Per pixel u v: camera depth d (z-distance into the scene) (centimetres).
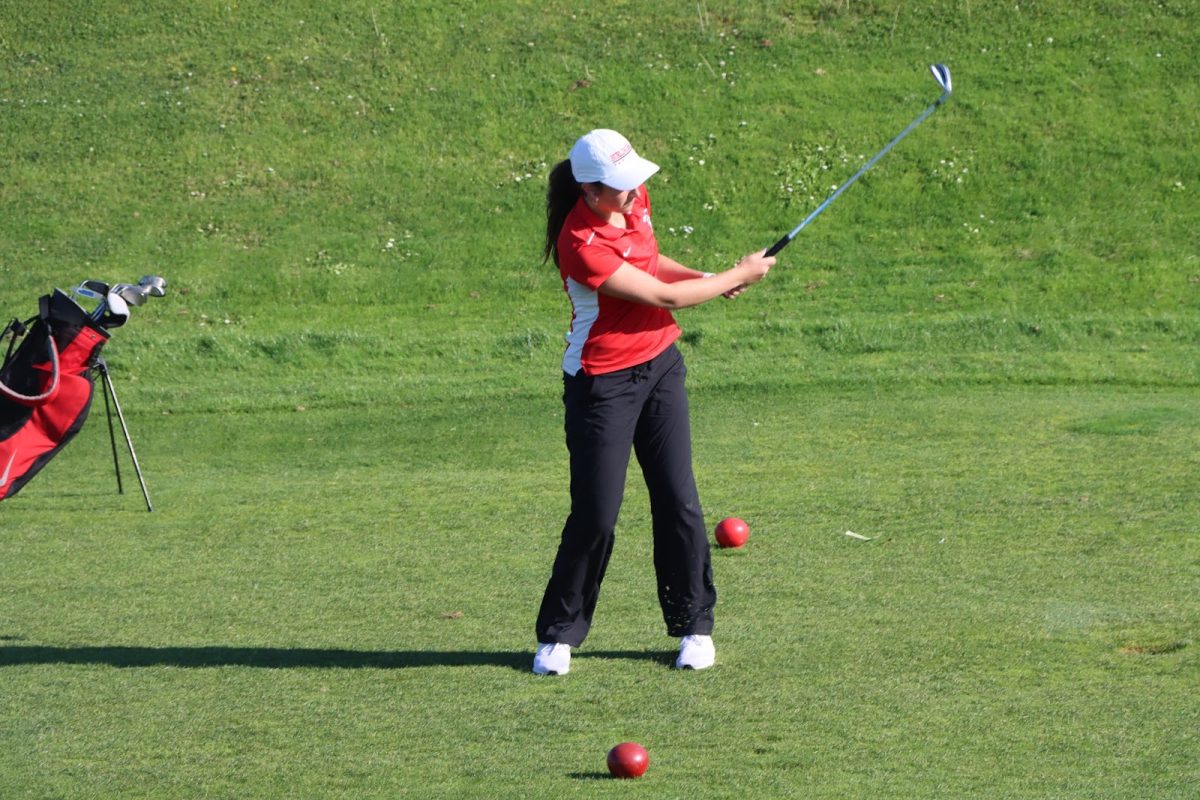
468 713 1689
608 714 1669
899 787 1396
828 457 3469
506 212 6906
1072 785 1386
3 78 7994
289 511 3078
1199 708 1600
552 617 1858
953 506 2788
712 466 3409
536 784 1446
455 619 2147
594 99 7525
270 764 1534
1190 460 3175
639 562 2481
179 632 2109
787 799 1377
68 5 8494
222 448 4119
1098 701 1636
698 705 1686
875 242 6456
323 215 6931
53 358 2427
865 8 8025
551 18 8194
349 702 1747
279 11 8388
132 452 3172
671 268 1917
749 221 6681
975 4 7938
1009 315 5491
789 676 1781
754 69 7619
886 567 2338
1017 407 4103
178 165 7288
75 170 7269
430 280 6431
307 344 5619
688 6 8188
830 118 7225
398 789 1446
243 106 7688
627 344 1795
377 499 3180
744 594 2200
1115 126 7019
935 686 1714
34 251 6662
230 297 6334
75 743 1617
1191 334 5219
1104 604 2048
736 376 4834
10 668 1925
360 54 8019
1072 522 2602
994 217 6550
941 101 1934
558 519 2880
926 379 4681
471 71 7831
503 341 5628
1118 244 6278
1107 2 7831
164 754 1573
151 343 5594
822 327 5412
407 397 4872
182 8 8450
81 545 2783
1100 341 5191
